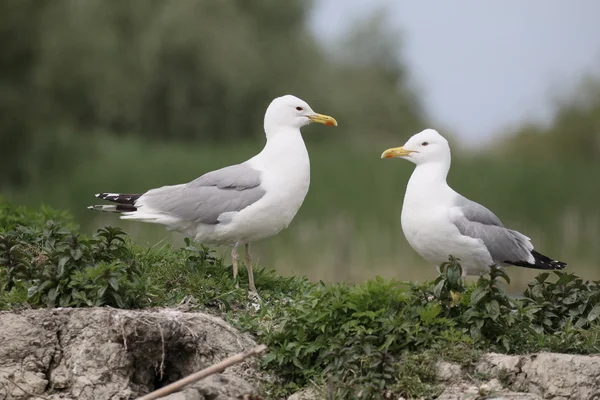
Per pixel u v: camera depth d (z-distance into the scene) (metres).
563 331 11.51
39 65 43.75
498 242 13.19
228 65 54.72
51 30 43.88
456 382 10.51
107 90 50.38
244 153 40.12
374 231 27.89
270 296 12.70
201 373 9.68
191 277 12.34
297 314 11.36
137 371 10.70
